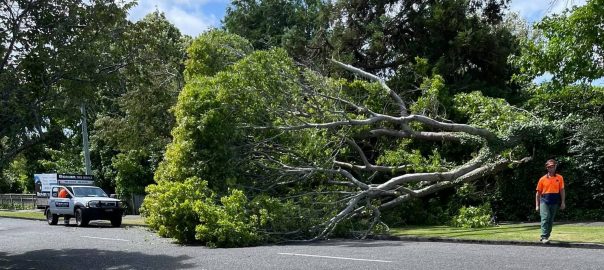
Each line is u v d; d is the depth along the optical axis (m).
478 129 20.80
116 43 13.34
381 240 16.66
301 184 19.34
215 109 18.17
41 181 39.19
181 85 29.20
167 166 19.17
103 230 23.81
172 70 28.83
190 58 24.38
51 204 28.58
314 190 19.28
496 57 27.14
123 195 37.44
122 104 29.52
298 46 31.78
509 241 14.12
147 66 15.15
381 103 23.62
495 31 28.59
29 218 34.56
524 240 13.98
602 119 20.64
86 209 26.06
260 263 11.61
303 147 19.53
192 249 15.20
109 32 13.21
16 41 12.23
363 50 30.42
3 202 50.94
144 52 14.11
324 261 11.50
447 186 21.53
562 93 21.03
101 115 33.22
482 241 14.67
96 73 13.05
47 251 15.62
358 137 22.83
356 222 18.80
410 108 23.58
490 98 22.52
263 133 19.28
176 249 15.27
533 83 23.92
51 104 12.59
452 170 21.42
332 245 15.20
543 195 13.60
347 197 19.09
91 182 32.12
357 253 12.83
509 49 27.53
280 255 12.91
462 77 27.52
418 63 25.66
